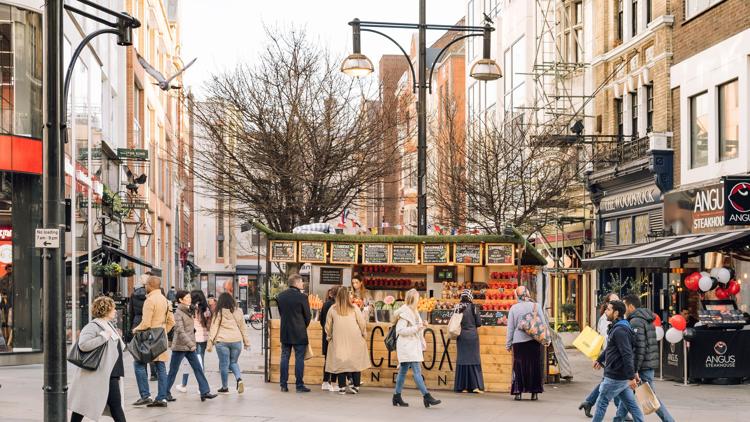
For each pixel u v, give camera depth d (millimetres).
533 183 31047
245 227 34312
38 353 24328
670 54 27484
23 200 24547
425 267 20672
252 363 24406
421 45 20203
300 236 18891
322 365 18328
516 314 16344
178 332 15391
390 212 74000
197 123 32000
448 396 16828
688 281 20781
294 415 13945
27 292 24375
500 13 44281
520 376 16250
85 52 30828
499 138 32500
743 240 19547
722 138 24688
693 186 25766
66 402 11516
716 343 19422
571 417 14141
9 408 14570
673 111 27312
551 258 34750
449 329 17156
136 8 48781
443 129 40094
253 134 30297
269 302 19203
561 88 35594
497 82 43938
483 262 18578
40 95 25188
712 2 24953
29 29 25000
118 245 36562
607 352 11984
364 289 20703
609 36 32688
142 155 35000
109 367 11023
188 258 83000
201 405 15039
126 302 30891
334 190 31250
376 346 18344
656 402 12062
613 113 32156
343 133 31047
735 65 23656
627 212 29984
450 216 35406
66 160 26531
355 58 19875
